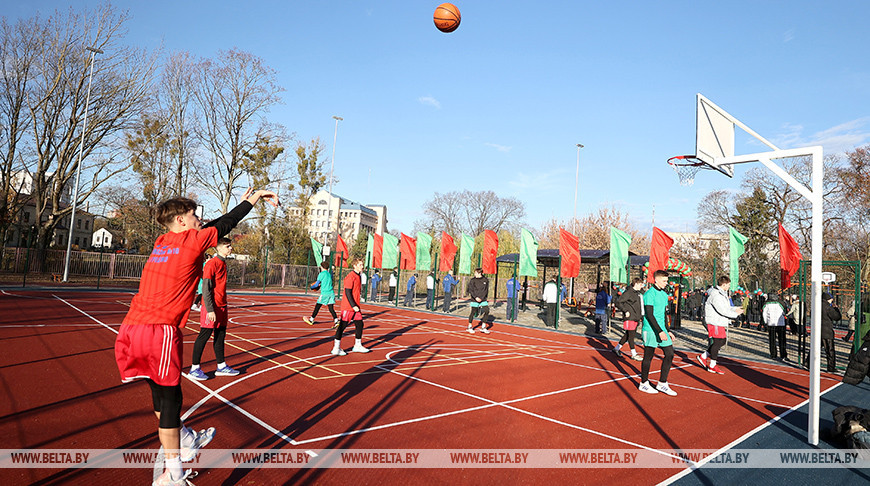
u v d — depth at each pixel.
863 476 4.63
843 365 12.21
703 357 10.57
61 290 21.56
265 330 13.16
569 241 17.59
